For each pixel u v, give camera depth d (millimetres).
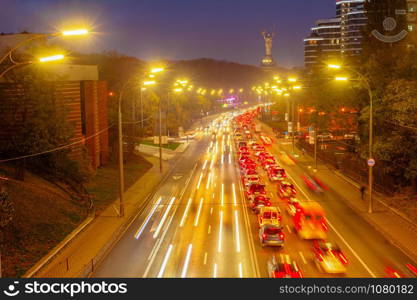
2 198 26250
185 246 28875
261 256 26594
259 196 37906
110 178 53125
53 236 30219
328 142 83062
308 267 24531
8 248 26750
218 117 175500
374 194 44375
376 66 47188
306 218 30750
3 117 39656
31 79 38062
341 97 56094
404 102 38000
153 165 66000
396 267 24688
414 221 34500
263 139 94000
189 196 44969
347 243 29469
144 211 39000
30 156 37875
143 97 99250
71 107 50344
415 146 39406
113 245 29594
